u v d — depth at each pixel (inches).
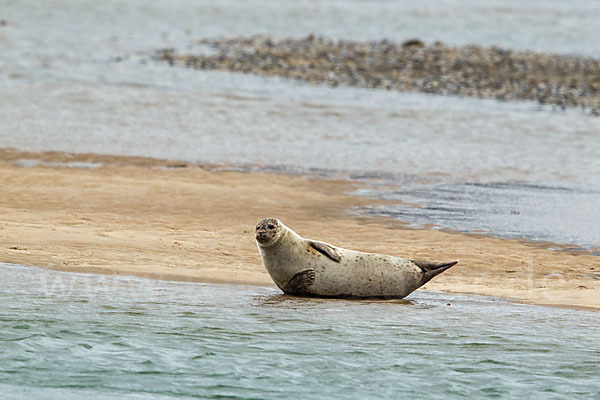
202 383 1362.0
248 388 1347.2
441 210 3198.8
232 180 3575.3
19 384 1331.2
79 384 1342.3
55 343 1515.7
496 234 2819.9
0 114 4884.4
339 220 2945.4
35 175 3334.2
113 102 5551.2
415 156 4441.4
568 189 3747.5
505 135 5236.2
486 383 1396.4
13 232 2397.9
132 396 1301.7
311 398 1316.4
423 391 1358.3
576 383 1406.3
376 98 6501.0
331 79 7303.2
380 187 3631.9
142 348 1509.6
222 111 5526.6
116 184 3267.7
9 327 1585.9
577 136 5315.0
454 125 5502.0
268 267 1957.4
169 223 2741.1
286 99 6176.2
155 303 1814.7
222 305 1829.5
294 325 1689.2
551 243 2714.1
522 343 1616.6
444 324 1740.9
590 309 1915.6
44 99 5467.5
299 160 4185.5
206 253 2351.1
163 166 3853.3
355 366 1457.9
